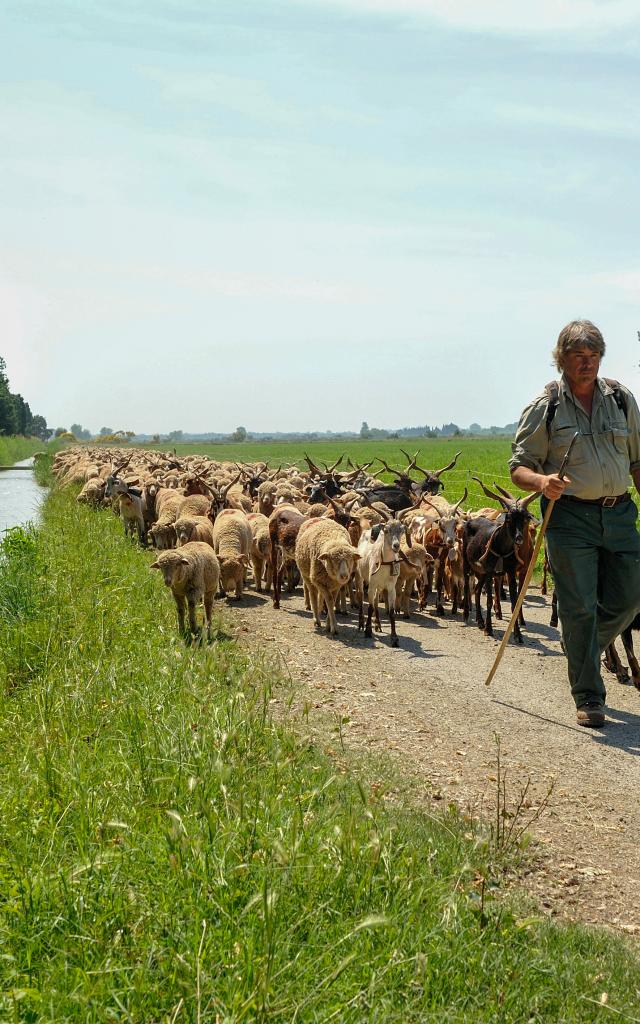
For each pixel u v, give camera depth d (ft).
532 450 27.91
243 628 40.60
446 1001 12.84
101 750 20.94
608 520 27.27
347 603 50.31
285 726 22.81
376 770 22.38
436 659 36.17
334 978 12.12
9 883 14.39
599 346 26.73
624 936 16.08
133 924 13.37
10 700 27.40
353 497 63.82
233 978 11.71
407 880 14.80
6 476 191.52
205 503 61.82
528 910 16.31
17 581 39.24
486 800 21.67
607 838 20.06
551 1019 13.05
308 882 14.28
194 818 15.83
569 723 27.78
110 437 490.49
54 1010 11.48
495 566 41.37
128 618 36.55
